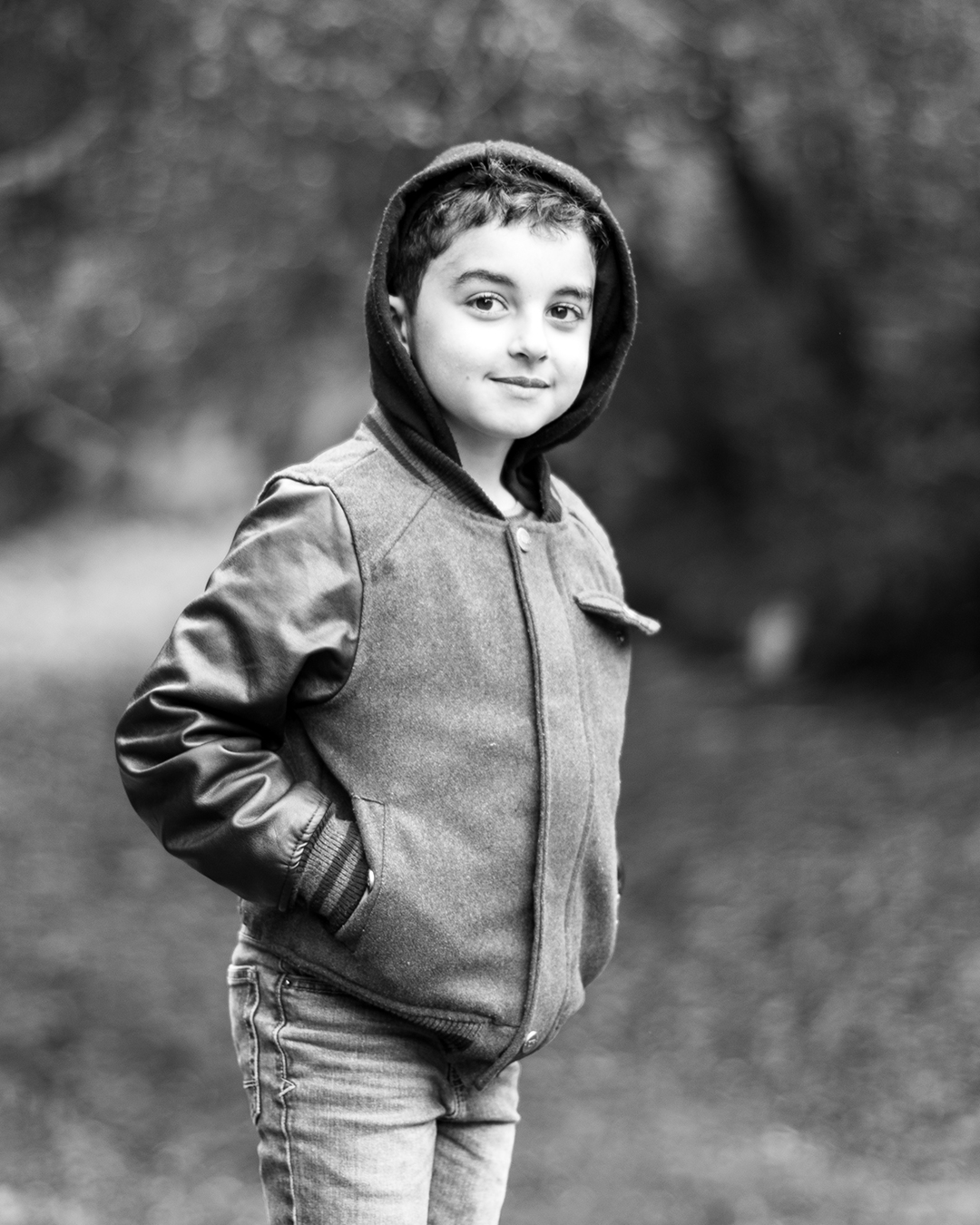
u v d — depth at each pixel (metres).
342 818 2.39
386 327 2.45
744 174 11.03
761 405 13.55
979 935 8.41
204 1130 6.94
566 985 2.56
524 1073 7.94
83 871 10.40
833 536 13.27
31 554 21.91
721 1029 8.23
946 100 9.47
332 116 8.96
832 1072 7.59
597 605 2.63
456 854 2.39
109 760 13.38
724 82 9.58
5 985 8.13
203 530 24.58
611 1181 6.51
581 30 8.63
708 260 12.05
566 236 2.44
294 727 2.43
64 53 9.33
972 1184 6.37
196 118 9.48
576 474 15.60
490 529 2.49
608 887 2.65
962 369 11.68
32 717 14.42
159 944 9.17
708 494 15.60
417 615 2.39
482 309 2.43
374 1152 2.40
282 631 2.29
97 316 11.24
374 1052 2.44
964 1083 7.17
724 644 14.66
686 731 12.78
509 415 2.45
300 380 14.69
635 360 13.97
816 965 8.62
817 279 12.08
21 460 21.39
